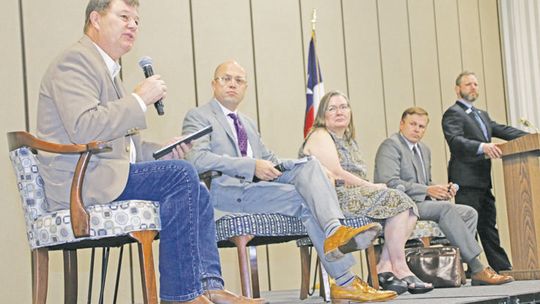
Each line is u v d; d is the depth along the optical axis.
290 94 6.08
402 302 3.22
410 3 7.45
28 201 2.68
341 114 4.08
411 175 4.89
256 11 5.90
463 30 8.09
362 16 6.87
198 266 2.59
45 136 2.70
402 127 5.02
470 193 5.57
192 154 3.50
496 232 5.69
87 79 2.67
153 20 5.17
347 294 3.35
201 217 2.80
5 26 4.36
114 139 2.64
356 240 3.13
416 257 4.49
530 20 8.38
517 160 4.79
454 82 7.86
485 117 5.77
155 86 2.71
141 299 4.90
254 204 3.45
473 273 4.56
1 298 4.21
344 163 4.09
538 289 3.84
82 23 4.76
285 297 4.52
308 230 3.38
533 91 8.36
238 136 3.83
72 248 2.78
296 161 3.40
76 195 2.55
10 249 4.28
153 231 2.62
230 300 2.78
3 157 4.28
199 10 5.48
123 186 2.60
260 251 5.71
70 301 2.98
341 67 6.58
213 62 5.52
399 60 7.21
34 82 4.47
